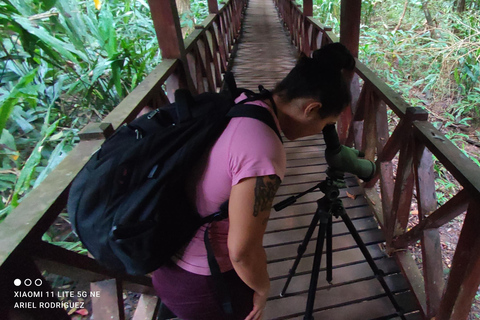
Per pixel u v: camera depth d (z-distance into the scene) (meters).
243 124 0.71
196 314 0.98
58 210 0.92
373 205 2.22
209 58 3.58
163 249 0.80
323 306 1.70
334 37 3.06
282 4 7.45
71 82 2.85
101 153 0.78
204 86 3.33
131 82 3.04
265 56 5.31
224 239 0.89
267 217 0.70
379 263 1.89
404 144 1.60
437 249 1.50
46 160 2.41
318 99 0.74
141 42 3.90
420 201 1.51
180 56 2.35
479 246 1.07
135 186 0.73
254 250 0.72
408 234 1.66
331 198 1.27
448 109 4.60
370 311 1.67
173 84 2.36
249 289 0.98
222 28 4.75
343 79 0.77
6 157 2.26
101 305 1.26
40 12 2.47
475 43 4.64
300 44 5.04
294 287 1.79
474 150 3.95
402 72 5.47
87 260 1.05
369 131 2.18
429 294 1.50
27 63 2.66
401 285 1.78
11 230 0.79
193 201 0.81
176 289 0.93
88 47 3.01
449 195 3.17
